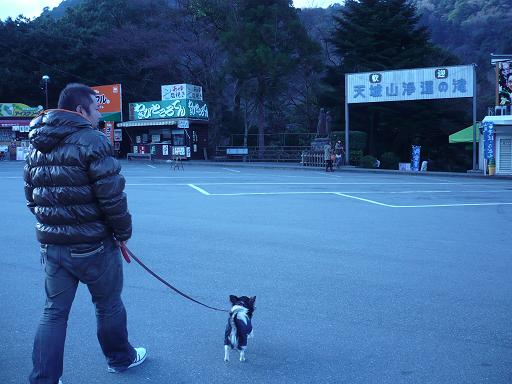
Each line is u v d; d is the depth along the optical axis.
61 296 3.76
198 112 39.66
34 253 8.55
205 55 41.44
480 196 18.20
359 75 33.41
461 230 11.06
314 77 42.50
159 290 6.54
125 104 47.34
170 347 4.79
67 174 3.61
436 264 7.99
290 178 25.19
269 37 38.09
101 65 46.91
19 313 5.68
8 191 17.88
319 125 34.84
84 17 50.28
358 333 5.13
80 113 3.81
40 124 3.70
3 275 7.23
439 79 31.94
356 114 39.53
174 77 46.22
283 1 39.00
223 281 6.97
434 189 20.78
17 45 45.12
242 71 37.22
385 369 4.33
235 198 16.44
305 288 6.66
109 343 4.16
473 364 4.42
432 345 4.83
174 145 39.81
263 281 6.98
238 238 9.91
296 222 11.85
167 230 10.70
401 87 32.66
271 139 42.78
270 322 5.43
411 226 11.51
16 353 4.64
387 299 6.22
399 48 40.12
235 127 45.16
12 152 40.44
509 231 10.97
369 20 39.12
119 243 3.99
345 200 16.34
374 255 8.57
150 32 43.56
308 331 5.18
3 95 46.03
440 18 78.94
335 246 9.26
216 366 4.39
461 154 40.88
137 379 4.15
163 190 18.75
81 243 3.71
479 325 5.35
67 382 4.09
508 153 29.95
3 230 10.55
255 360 4.50
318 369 4.33
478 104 46.19
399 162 37.34
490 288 6.70
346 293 6.45
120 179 3.73
